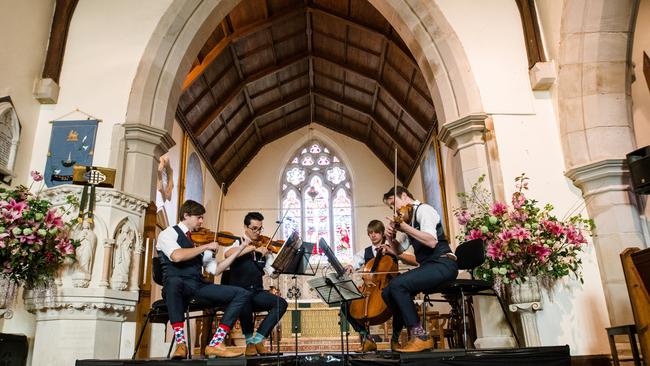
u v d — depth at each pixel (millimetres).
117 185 5574
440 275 3713
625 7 5379
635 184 4121
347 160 16547
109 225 4605
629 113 5484
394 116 13297
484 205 5312
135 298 4664
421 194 13961
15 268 4156
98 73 6141
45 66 6102
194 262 3850
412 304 3721
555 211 5457
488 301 5117
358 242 15531
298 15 11359
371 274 4816
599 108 5449
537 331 4758
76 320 4340
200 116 11734
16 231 3988
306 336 10492
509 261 4656
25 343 4625
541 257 4547
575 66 5547
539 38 6070
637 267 3623
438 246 3855
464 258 4379
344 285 3799
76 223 4457
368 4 10078
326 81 14125
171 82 6172
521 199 4855
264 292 4430
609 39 5461
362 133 16328
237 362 3264
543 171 5617
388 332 10180
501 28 6266
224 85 11859
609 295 4992
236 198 15969
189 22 6383
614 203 5137
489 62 6102
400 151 14625
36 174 4621
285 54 12688
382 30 10586
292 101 14750
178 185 10727
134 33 6312
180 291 3676
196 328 10000
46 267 4258
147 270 5531
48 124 5945
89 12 6414
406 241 4531
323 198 16297
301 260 4199
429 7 6293
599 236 5176
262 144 16453
